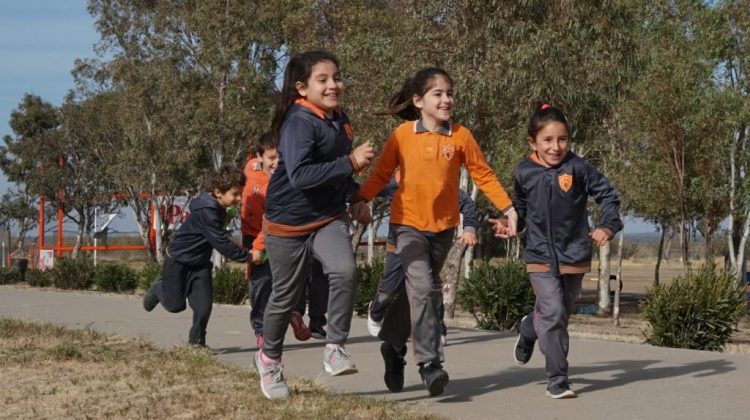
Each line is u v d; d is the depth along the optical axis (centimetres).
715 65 2144
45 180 4550
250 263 788
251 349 830
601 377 649
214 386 594
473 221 603
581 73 1786
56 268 2364
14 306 1301
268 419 496
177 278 791
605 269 2741
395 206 554
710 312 1070
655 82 2061
